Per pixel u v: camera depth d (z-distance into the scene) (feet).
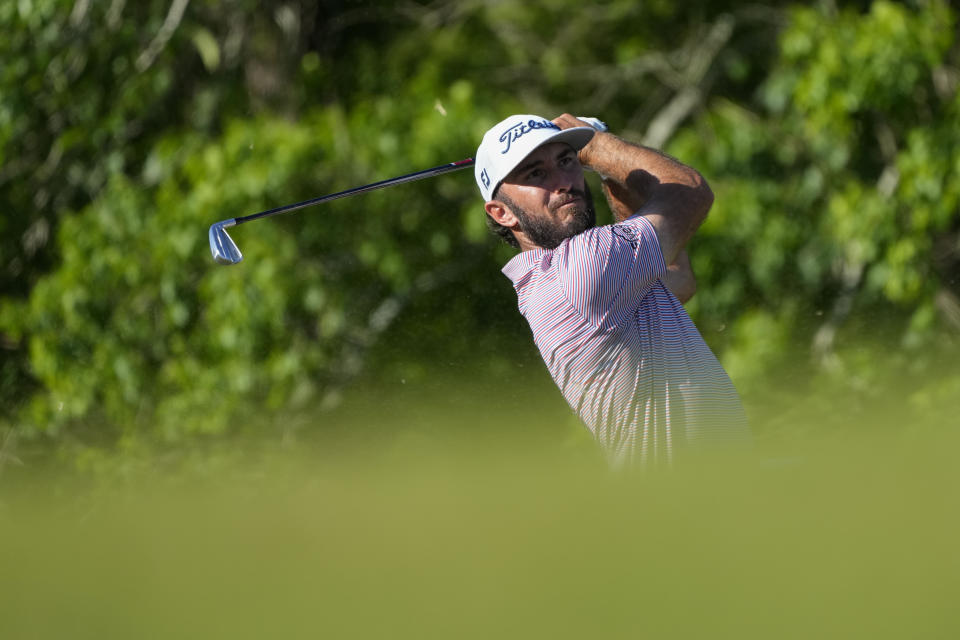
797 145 86.43
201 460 80.33
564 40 106.83
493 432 83.56
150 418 85.10
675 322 29.73
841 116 80.43
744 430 29.27
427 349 92.73
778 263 80.48
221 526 11.47
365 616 8.93
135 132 97.96
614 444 29.32
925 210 80.48
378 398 90.27
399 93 93.35
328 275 88.07
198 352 83.61
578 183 31.45
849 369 80.64
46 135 97.50
